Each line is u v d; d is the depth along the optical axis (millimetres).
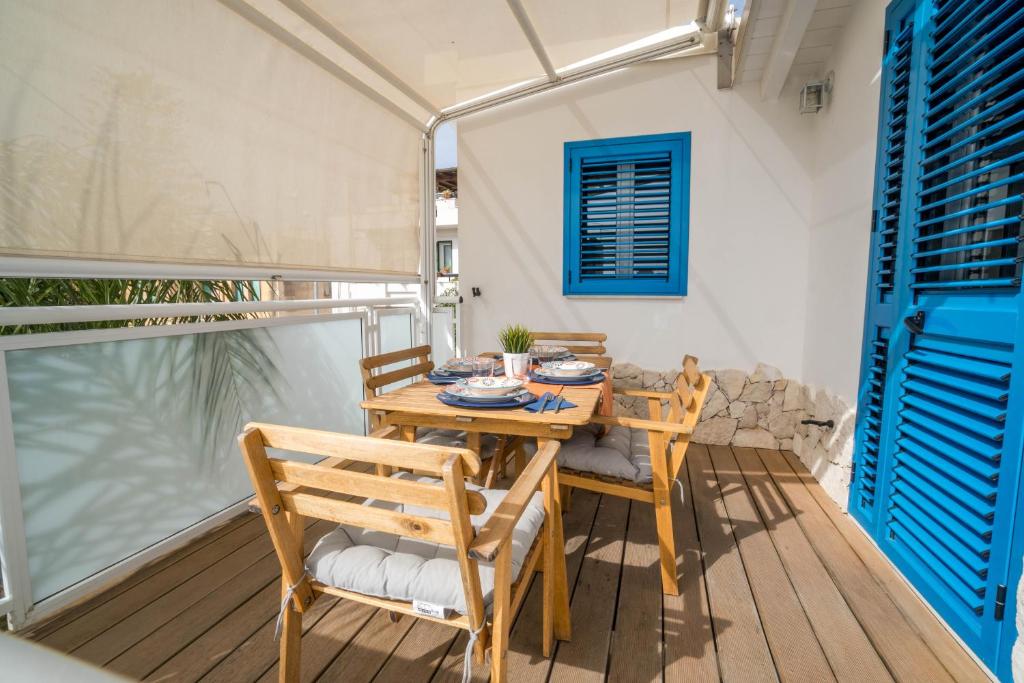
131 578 1980
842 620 1726
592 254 3916
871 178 2410
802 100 3213
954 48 1678
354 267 3193
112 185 1830
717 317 3662
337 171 3006
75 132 1707
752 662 1537
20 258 1564
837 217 2873
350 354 3236
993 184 1416
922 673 1486
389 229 3529
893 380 2062
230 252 2330
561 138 3895
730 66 3412
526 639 1646
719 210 3590
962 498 1562
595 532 2373
